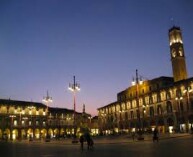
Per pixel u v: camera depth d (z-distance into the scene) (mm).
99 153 25531
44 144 54500
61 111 136000
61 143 53188
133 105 113000
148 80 106750
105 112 133125
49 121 129125
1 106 113750
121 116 119812
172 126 91562
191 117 83812
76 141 50938
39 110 126562
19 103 120750
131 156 20422
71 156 23641
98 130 137000
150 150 25359
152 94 101688
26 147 44531
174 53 103500
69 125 136375
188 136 50875
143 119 104562
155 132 40656
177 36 104438
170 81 102625
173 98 91375
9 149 39906
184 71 101750
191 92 84312
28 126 119938
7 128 113000
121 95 124562
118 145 37531
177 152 21812
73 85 54094
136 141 44219
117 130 121500
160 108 97375
